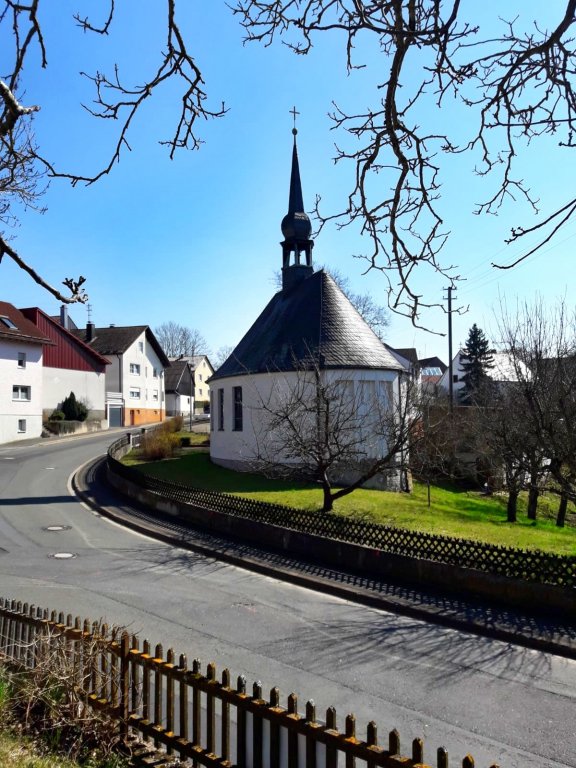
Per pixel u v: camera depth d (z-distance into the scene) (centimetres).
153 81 450
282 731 408
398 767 340
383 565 1204
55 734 508
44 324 5084
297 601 1063
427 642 876
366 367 2258
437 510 1911
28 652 607
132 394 6347
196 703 463
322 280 2567
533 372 1492
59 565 1279
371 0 396
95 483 2456
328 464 1669
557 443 1098
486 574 1054
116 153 463
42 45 442
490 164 457
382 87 418
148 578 1188
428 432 1812
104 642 531
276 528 1431
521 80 412
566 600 962
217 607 1014
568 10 347
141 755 484
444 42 375
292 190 2788
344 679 737
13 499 2127
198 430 5034
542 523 2214
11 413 4312
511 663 802
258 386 2428
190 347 10288
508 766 551
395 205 452
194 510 1705
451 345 3600
